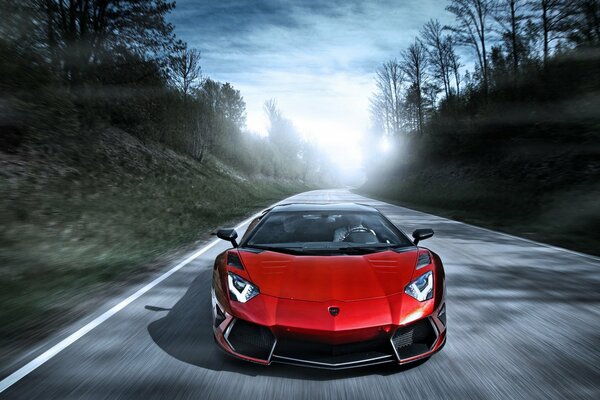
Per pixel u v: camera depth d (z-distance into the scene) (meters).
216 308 2.79
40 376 2.46
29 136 11.73
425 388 2.31
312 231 3.72
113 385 2.34
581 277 5.18
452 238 8.87
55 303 4.07
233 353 2.52
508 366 2.59
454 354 2.78
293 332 2.36
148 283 4.87
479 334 3.17
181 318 3.55
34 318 3.60
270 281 2.66
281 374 2.48
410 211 17.11
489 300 4.15
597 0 20.16
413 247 3.39
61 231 7.80
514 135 21.98
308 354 2.42
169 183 17.47
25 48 11.90
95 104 17.52
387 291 2.56
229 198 21.55
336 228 3.79
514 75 23.38
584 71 18.22
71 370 2.54
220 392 2.27
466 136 26.52
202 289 4.57
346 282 2.61
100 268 5.75
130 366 2.60
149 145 22.69
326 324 2.32
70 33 14.62
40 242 6.88
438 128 32.53
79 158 13.43
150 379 2.42
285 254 3.11
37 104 12.24
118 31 17.11
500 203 15.80
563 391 2.27
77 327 3.33
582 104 18.08
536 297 4.26
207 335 3.14
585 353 2.80
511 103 22.23
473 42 29.91
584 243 8.05
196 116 28.88
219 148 37.94
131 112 22.14
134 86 19.97
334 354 2.36
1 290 4.54
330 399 2.19
